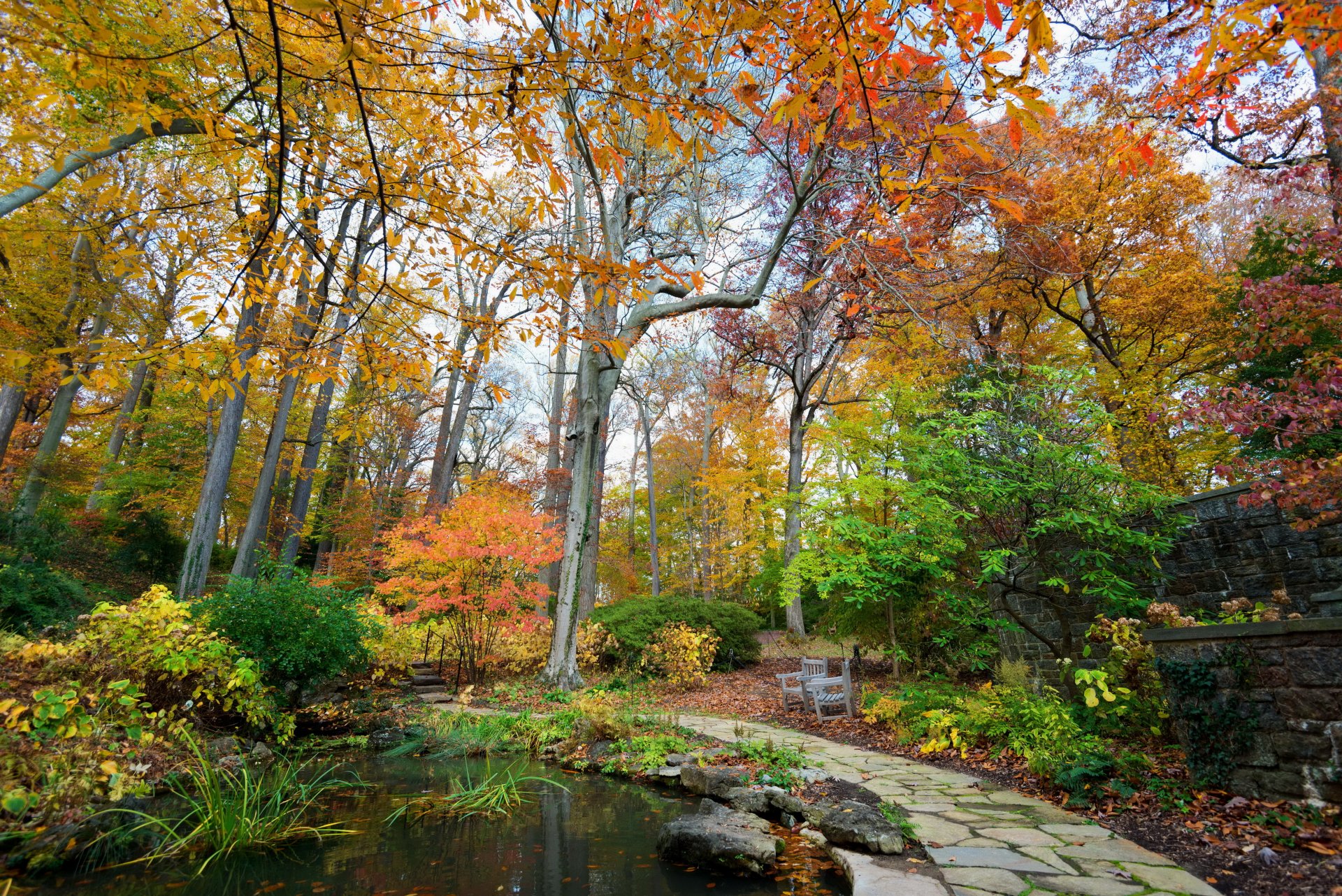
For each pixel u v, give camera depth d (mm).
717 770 5156
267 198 2846
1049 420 6543
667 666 11133
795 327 14180
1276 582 6094
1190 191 10000
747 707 9016
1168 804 3789
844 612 9953
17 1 1862
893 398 9625
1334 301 4445
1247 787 3604
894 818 3918
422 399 18641
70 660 5020
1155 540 6281
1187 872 2986
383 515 17531
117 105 2281
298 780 5461
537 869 3613
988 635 9039
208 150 3279
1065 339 14383
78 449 16656
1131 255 11273
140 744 4859
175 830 3975
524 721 7535
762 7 1917
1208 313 10320
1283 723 3467
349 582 16266
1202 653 3926
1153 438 9383
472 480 19062
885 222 2990
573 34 2170
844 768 5395
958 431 6812
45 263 8297
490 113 2551
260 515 11992
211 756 5367
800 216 9617
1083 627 7262
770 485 21125
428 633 11430
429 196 2723
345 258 3391
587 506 11016
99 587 11438
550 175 2646
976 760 5477
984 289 11766
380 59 2273
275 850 3861
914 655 9758
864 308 7480
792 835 4141
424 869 3592
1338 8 2289
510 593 10344
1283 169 7703
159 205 3053
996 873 3092
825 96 2434
